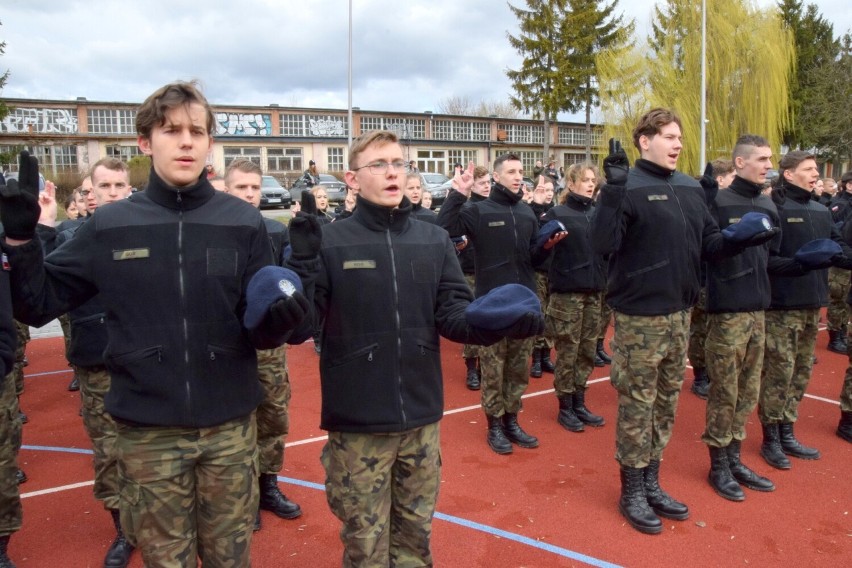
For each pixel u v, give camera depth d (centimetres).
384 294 252
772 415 427
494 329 227
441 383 264
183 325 215
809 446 461
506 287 237
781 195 475
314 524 356
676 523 354
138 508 215
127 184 362
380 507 248
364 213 262
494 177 496
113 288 215
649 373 346
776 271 411
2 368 215
